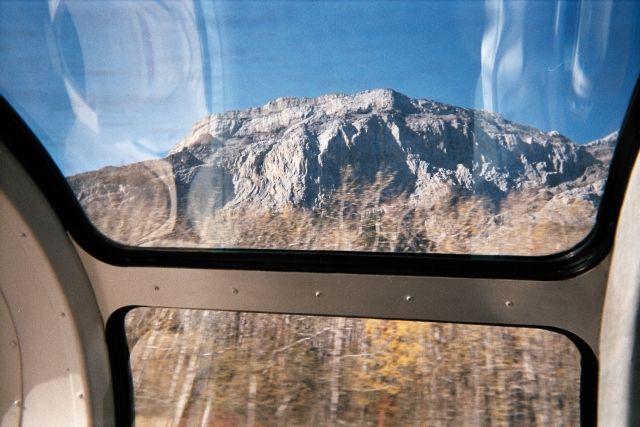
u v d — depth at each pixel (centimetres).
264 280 150
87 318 158
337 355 156
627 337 132
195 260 153
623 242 130
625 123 128
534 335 144
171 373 166
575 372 144
